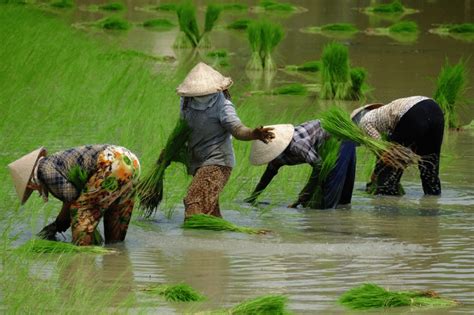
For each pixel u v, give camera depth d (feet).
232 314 64.69
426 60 195.21
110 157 81.56
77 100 136.46
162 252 81.76
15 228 87.40
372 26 246.88
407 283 73.15
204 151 91.56
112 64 167.43
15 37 173.58
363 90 161.07
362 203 100.58
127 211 84.53
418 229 89.97
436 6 287.48
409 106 102.22
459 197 102.94
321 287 72.02
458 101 148.46
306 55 204.33
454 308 67.21
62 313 65.21
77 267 76.84
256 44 189.16
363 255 80.89
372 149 95.76
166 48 211.41
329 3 295.48
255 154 95.14
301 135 97.55
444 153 121.29
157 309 66.59
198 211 90.74
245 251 82.07
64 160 81.66
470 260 79.56
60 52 170.30
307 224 91.71
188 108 91.30
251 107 138.00
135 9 282.56
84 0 298.76
